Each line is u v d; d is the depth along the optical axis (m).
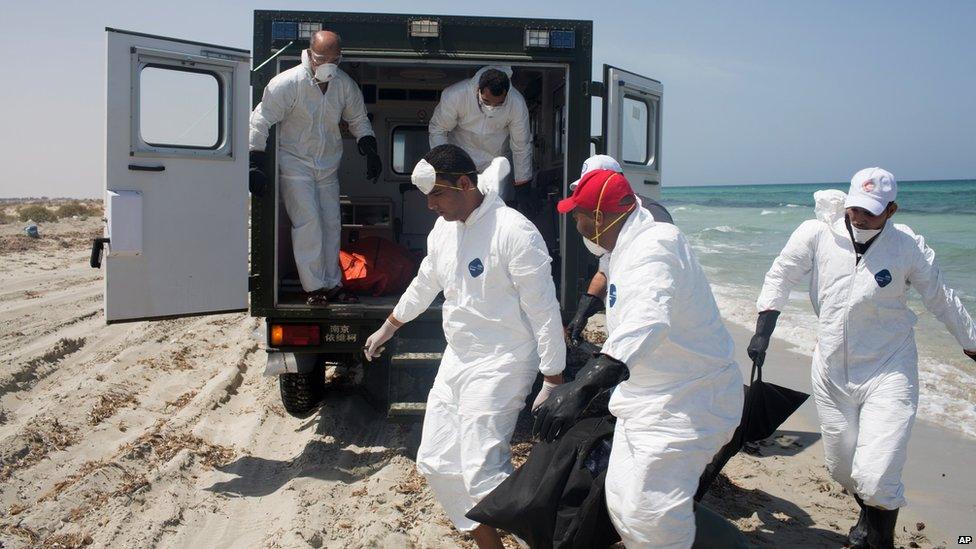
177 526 4.51
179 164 5.37
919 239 4.15
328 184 6.32
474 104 6.52
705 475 4.13
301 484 5.12
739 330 11.81
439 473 3.73
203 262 5.50
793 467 5.71
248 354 9.06
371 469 5.44
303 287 6.30
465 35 6.07
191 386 7.67
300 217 6.09
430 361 5.69
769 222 42.31
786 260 4.39
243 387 7.71
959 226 34.91
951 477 5.70
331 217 6.36
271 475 5.41
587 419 3.49
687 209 62.19
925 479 5.66
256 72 5.95
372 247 7.02
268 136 5.89
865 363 4.16
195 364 8.55
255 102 5.96
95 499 4.79
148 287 5.31
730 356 3.17
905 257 4.09
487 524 3.29
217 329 10.62
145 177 5.25
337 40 5.79
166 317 5.38
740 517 4.74
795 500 5.06
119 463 5.31
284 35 5.95
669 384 3.08
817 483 5.36
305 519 4.50
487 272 3.68
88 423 6.27
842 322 4.18
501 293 3.70
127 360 8.45
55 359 8.54
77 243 23.64
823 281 4.27
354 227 8.08
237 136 5.56
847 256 4.19
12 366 7.80
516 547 4.06
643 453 3.04
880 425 3.99
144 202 5.25
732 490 5.17
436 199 3.66
